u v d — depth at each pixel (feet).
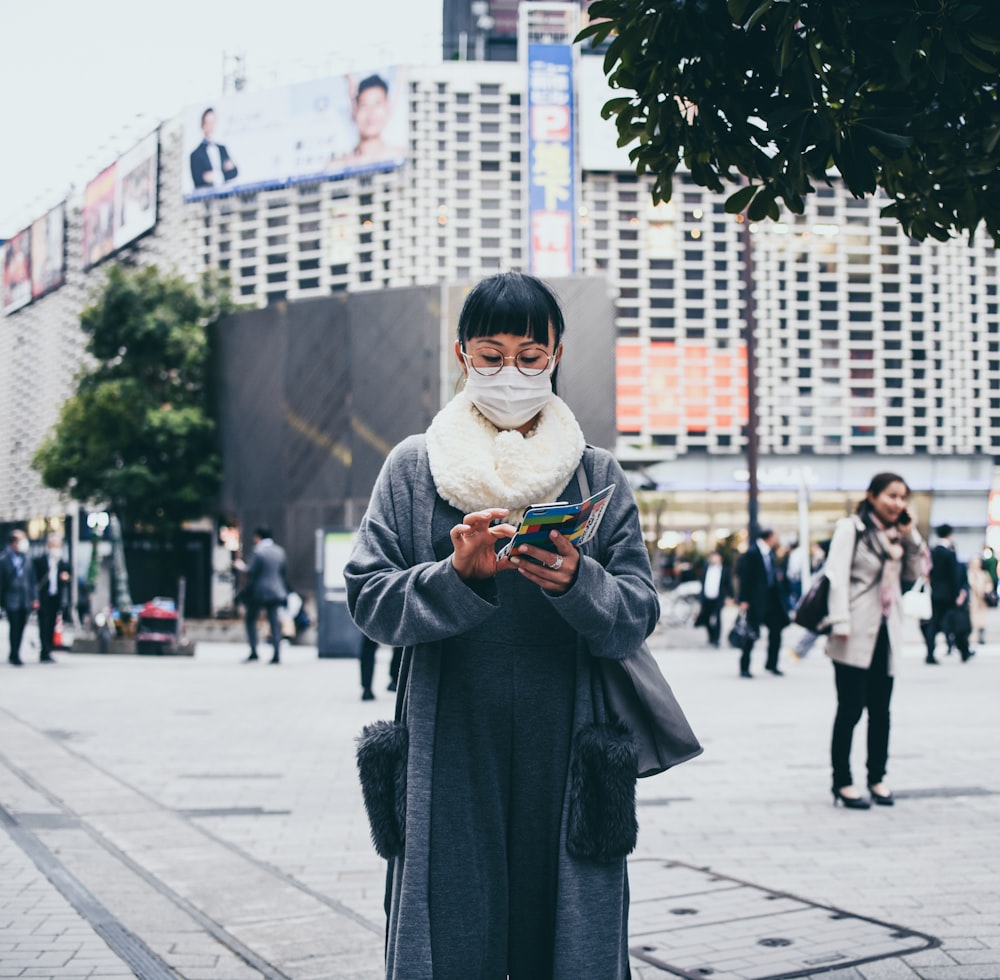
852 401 129.39
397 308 84.07
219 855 15.69
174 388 96.89
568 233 123.34
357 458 85.20
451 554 6.81
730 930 12.17
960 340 130.82
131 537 98.22
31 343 191.21
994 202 8.96
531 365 6.78
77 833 16.85
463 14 173.47
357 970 10.82
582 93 124.57
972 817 18.17
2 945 11.59
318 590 56.39
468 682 6.66
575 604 6.22
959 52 7.39
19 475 191.52
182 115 141.38
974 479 130.62
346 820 18.45
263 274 135.03
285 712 33.63
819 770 22.81
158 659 59.36
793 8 7.54
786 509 127.65
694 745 6.82
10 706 35.22
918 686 39.86
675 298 126.52
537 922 6.62
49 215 182.60
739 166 9.06
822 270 129.59
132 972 10.78
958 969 10.74
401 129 126.31
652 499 121.08
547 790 6.63
